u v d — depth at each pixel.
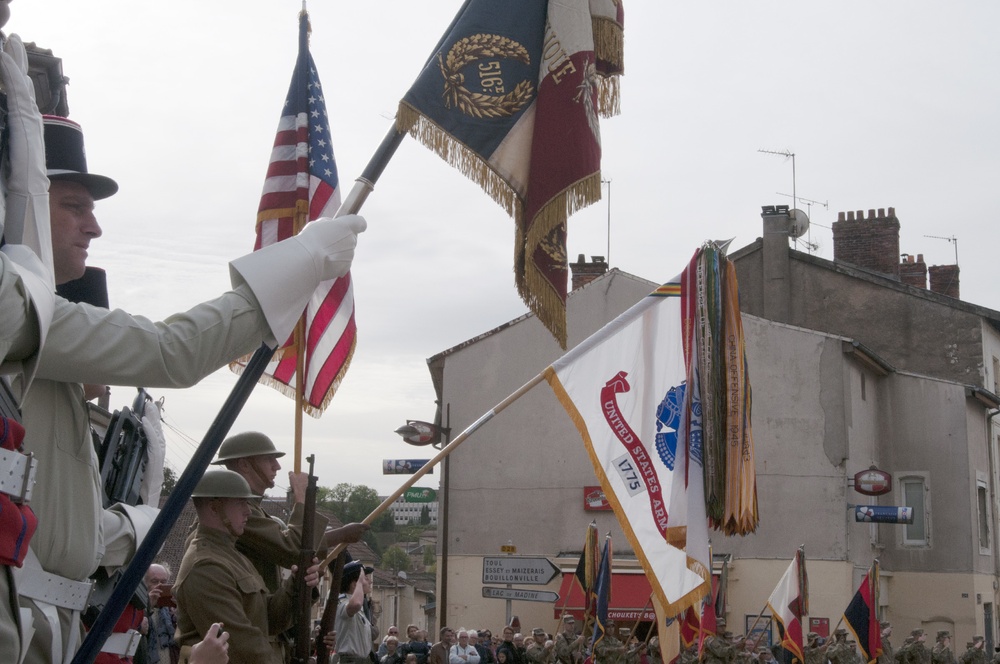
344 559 6.24
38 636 2.89
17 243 2.77
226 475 5.30
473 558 31.08
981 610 34.22
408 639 21.08
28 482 2.59
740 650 18.64
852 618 23.66
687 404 9.81
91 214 3.37
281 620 5.41
